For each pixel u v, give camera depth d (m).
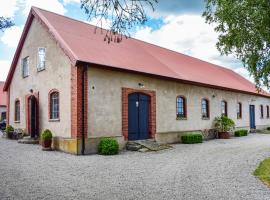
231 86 24.02
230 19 9.34
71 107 13.29
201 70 23.94
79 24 17.98
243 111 26.64
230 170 9.72
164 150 14.70
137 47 20.03
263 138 21.73
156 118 16.67
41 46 16.45
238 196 6.71
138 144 14.67
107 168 9.98
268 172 9.32
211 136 21.38
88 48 14.77
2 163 10.55
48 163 10.70
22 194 6.75
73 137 12.98
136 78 15.55
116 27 5.25
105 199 6.47
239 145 17.00
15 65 19.86
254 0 8.63
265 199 6.49
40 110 16.14
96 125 13.45
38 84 16.58
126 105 14.90
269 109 32.81
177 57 23.86
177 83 18.45
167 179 8.43
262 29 8.87
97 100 13.57
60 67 14.39
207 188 7.42
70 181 8.09
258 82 9.95
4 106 36.47
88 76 13.28
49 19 16.45
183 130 18.69
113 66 13.76
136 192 7.05
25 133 18.02
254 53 9.55
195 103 20.02
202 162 11.27
